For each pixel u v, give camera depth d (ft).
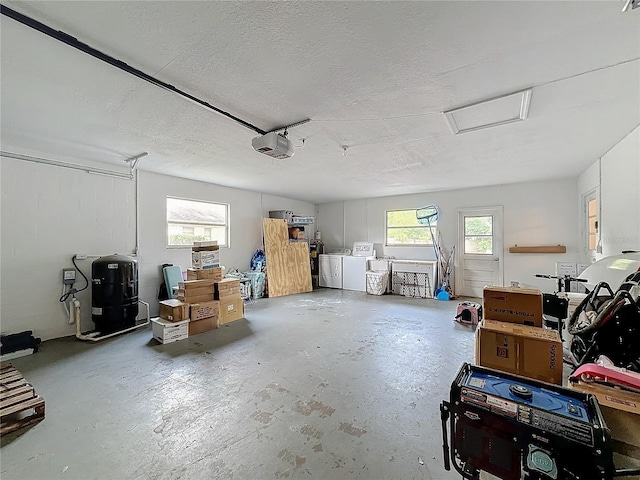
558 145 10.81
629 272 7.89
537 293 7.70
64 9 4.29
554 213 17.35
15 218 10.78
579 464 3.20
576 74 6.11
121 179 13.93
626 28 4.69
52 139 10.05
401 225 23.36
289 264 22.38
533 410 3.61
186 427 6.09
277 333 12.32
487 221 19.74
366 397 7.27
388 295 21.21
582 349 6.88
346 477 4.81
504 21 4.57
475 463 3.89
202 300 13.03
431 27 4.70
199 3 4.17
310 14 4.41
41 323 11.36
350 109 7.77
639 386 4.30
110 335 11.86
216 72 6.04
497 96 7.06
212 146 10.85
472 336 11.90
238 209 20.38
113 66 5.73
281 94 6.97
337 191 21.50
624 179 10.10
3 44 5.03
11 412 5.92
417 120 8.47
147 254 14.97
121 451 5.39
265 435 5.84
